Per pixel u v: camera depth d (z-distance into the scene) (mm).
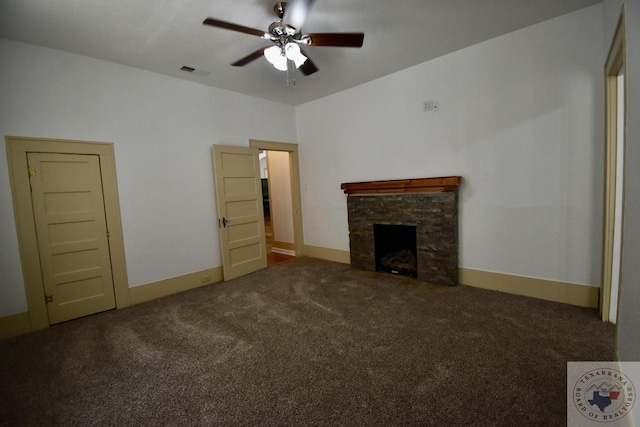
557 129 2717
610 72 2217
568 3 2422
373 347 2209
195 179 3850
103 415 1654
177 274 3703
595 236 2621
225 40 2762
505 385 1729
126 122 3270
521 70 2855
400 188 3688
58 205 2885
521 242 3014
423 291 3289
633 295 1365
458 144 3336
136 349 2342
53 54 2816
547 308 2703
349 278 3900
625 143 1465
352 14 2455
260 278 4086
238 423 1553
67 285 2949
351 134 4379
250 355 2184
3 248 2625
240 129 4332
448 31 2799
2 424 1609
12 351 2385
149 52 2961
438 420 1501
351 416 1559
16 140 2646
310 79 3867
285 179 5668
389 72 3777
